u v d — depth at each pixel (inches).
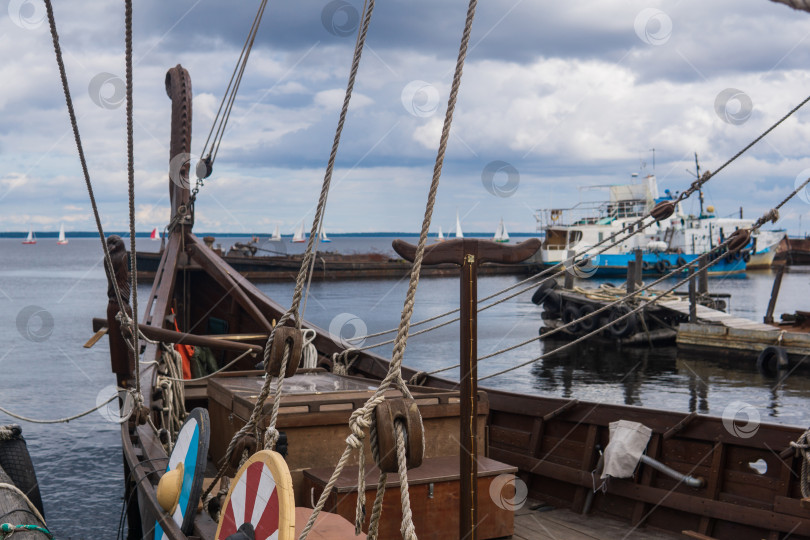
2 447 254.5
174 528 152.4
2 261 5506.9
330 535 139.3
